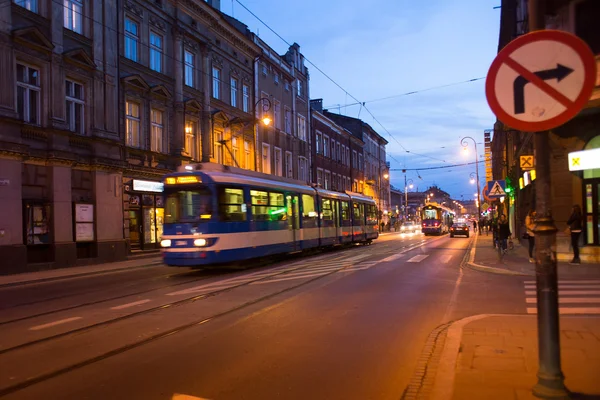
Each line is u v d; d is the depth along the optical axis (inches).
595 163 602.5
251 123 1378.0
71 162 784.3
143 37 969.5
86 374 217.3
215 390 195.3
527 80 147.6
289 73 1665.8
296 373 215.3
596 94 431.8
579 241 625.0
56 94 765.9
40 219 740.0
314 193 900.0
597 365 195.8
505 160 1510.8
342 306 368.8
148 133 969.5
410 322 313.3
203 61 1152.2
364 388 196.2
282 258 803.4
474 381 182.2
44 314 360.2
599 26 310.3
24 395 191.9
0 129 668.7
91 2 845.8
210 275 587.2
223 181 598.5
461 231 1752.0
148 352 251.9
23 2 728.3
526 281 491.8
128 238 904.9
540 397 150.5
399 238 1750.7
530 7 155.3
